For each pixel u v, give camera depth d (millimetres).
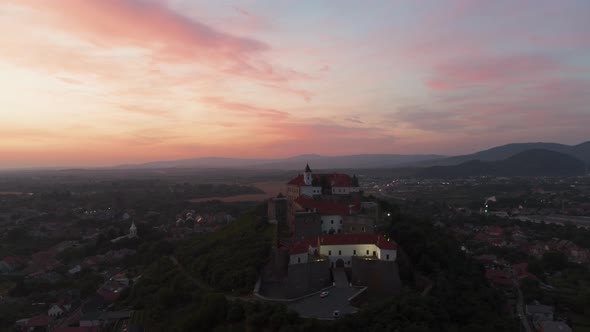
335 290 131125
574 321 170500
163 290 154125
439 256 157875
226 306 123812
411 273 144250
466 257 194125
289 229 181375
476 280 169500
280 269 141375
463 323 131625
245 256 156750
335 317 112562
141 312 157750
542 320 165500
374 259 138250
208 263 167750
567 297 189000
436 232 193625
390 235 161875
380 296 131125
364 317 112438
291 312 111250
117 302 182875
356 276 136500
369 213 176375
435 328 116062
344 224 169125
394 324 110125
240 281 141000
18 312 187250
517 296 196250
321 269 136500
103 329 153500
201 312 124188
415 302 121250
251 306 118250
